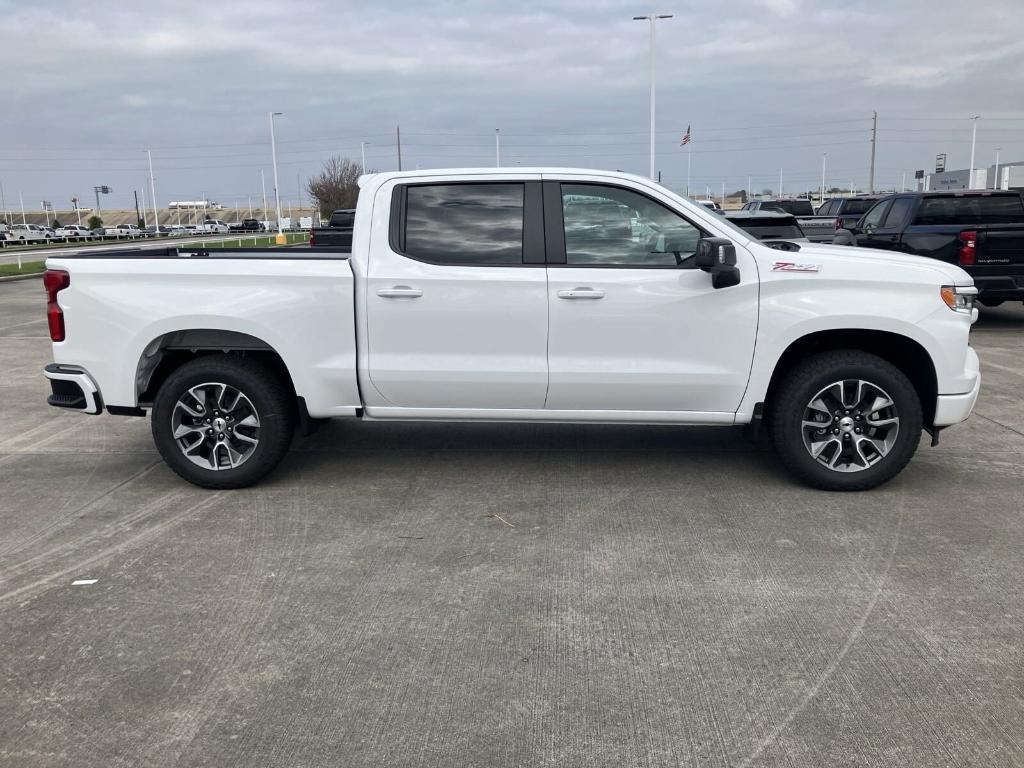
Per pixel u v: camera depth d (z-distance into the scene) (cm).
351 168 7269
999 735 291
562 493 535
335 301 518
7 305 1717
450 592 401
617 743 289
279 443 536
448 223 520
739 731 295
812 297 503
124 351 525
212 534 474
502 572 422
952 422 517
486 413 531
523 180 519
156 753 286
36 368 991
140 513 508
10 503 527
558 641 356
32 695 321
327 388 529
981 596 392
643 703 312
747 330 508
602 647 351
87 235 8819
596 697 316
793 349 537
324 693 320
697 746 287
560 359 518
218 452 543
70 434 695
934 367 508
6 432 702
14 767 280
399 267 516
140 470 595
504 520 491
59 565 434
